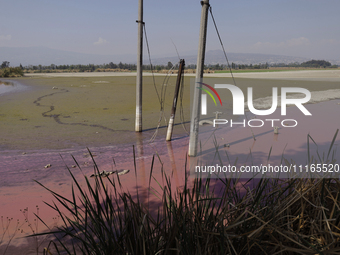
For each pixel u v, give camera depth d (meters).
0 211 4.04
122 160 6.44
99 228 2.04
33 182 5.15
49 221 3.69
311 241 1.96
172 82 31.47
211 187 4.16
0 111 13.25
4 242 3.19
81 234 3.22
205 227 2.05
